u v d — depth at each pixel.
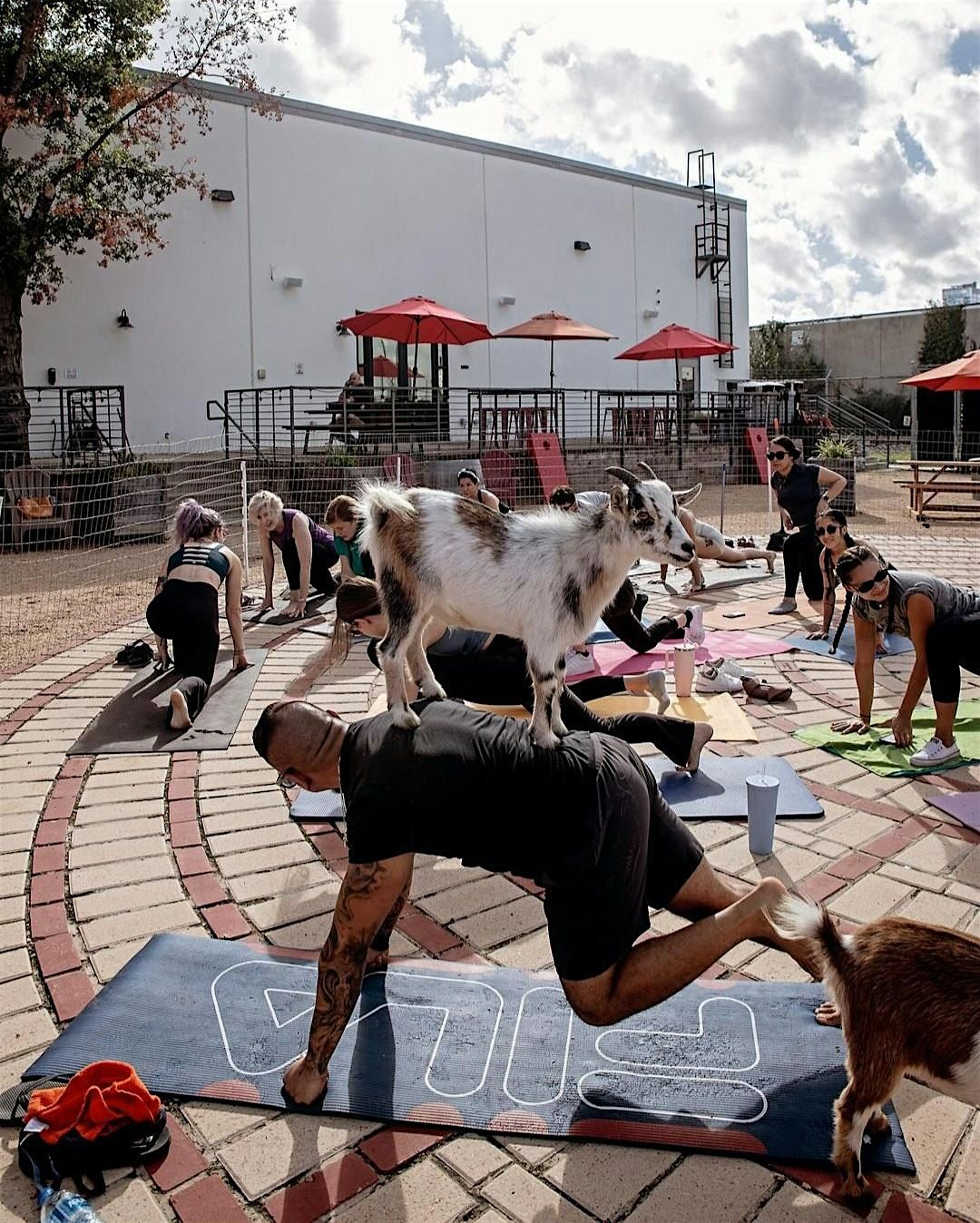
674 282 26.00
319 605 9.27
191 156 18.14
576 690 5.45
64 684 6.75
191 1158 2.43
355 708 6.16
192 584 6.25
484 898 3.74
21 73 14.88
